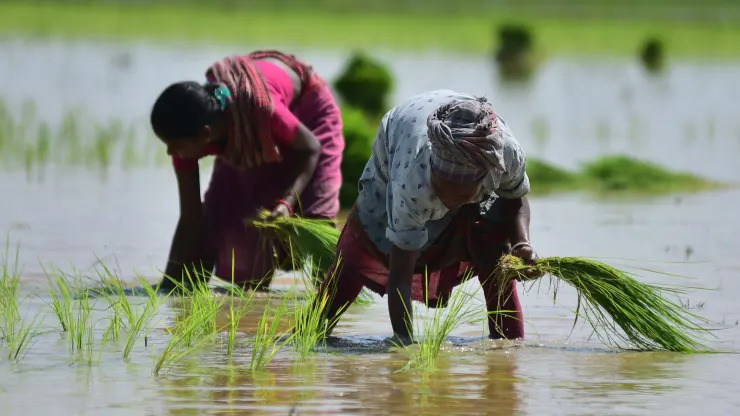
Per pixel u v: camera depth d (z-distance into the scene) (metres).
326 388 13.15
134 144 44.09
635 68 87.19
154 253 23.44
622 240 25.20
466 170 13.51
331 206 20.09
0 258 22.39
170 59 81.25
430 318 17.78
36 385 13.19
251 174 20.08
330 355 15.02
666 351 15.58
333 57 82.81
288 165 19.88
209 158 40.19
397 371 14.02
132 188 34.06
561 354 15.26
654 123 56.09
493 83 72.31
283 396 12.77
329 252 18.70
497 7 154.75
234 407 12.29
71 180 35.25
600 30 121.25
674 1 166.12
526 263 15.23
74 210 29.27
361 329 17.02
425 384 13.39
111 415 11.95
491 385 13.37
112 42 96.31
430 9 148.62
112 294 19.16
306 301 17.69
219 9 139.62
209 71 19.22
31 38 98.31
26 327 16.47
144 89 64.38
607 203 32.47
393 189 14.59
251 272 20.16
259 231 19.11
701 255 23.23
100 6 137.75
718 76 81.62
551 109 61.44
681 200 33.22
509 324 16.14
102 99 58.97
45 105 54.78
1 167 37.31
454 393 12.98
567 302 19.17
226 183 20.47
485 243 15.59
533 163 37.25
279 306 18.66
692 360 14.95
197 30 110.56
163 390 12.98
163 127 18.61
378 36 108.75
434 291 16.50
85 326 16.48
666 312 15.97
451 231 15.49
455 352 15.29
